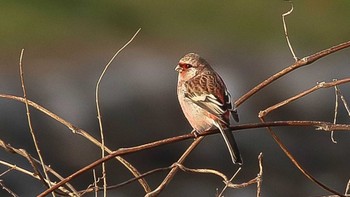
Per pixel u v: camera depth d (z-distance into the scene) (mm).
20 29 20047
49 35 20125
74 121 16625
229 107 8359
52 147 15922
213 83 8680
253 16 21438
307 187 16188
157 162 16016
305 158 16453
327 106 17188
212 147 15945
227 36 21031
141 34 20766
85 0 20875
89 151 16062
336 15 21438
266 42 20938
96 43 20062
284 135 16531
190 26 21219
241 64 19609
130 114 16828
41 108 8094
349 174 16438
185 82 8867
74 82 17625
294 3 21469
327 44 21078
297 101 17281
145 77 17719
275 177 16156
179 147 16172
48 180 7914
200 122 8547
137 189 15273
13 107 16391
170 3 21469
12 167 8078
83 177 15422
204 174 15727
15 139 15953
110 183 15273
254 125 7992
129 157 15953
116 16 20969
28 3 20547
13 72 18422
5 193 14688
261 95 17547
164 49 20109
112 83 17484
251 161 16250
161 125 16734
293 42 21031
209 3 21656
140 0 21344
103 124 16609
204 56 20172
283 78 18062
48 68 18469
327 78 18297
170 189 15547
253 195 15656
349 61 19047
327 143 16578
